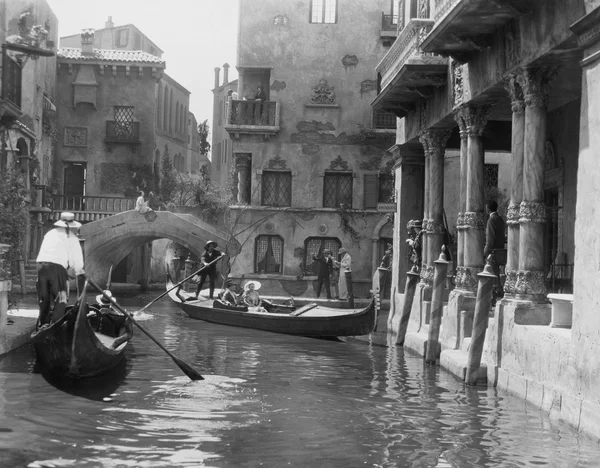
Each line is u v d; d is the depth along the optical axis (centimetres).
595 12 873
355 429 923
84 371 1218
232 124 3375
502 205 2459
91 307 1523
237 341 1842
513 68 1229
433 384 1255
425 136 1883
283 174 3400
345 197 3394
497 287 1489
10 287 1482
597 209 884
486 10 1198
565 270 1706
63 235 1409
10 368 1308
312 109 3384
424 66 1666
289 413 1012
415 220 2020
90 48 4534
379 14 3384
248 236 3225
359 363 1505
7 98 2427
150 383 1217
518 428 935
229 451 812
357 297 3328
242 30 3400
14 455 778
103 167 4522
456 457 802
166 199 4575
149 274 4644
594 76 899
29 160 3456
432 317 1511
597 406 870
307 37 3388
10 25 3256
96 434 873
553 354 1016
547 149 1844
